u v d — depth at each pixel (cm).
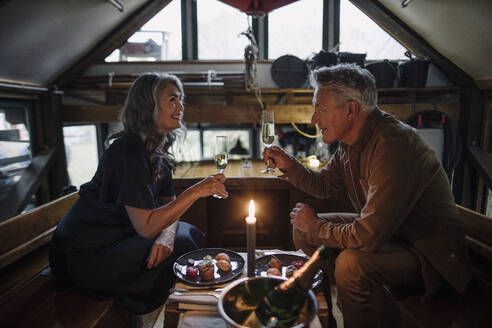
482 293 133
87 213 143
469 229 155
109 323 135
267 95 364
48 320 125
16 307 134
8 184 290
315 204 247
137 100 140
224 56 405
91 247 142
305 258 136
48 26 254
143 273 144
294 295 85
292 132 342
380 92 341
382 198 113
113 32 334
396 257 121
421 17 302
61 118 332
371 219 113
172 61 352
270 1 279
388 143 116
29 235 159
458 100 341
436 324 113
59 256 143
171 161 165
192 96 374
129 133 141
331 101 126
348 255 120
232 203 262
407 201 115
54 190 337
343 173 157
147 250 144
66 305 136
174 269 131
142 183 130
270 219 264
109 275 139
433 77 348
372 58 394
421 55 342
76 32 289
